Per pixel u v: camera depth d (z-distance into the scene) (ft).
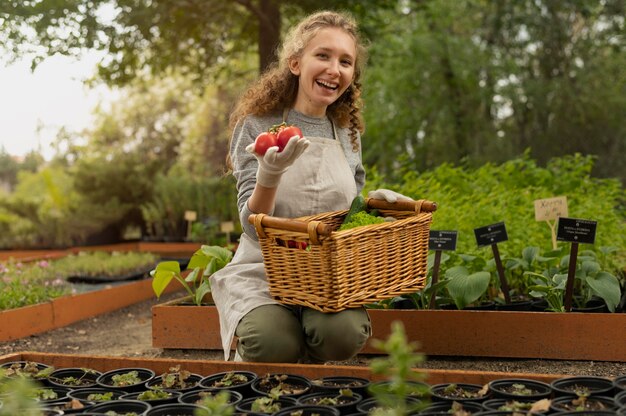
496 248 14.57
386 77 44.80
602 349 13.11
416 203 10.15
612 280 13.88
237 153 10.50
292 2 29.96
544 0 41.78
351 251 8.75
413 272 9.69
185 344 15.17
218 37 34.01
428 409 7.11
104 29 26.78
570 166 25.29
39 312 17.52
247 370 8.61
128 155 40.73
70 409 7.30
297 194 10.26
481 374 7.93
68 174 40.96
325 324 9.34
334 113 11.19
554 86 43.47
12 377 8.48
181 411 7.32
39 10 24.09
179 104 81.41
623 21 43.32
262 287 10.24
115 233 38.93
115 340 16.76
